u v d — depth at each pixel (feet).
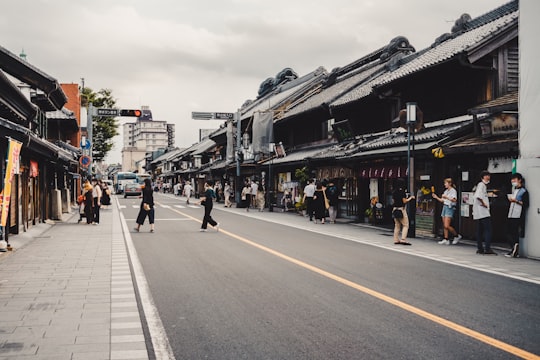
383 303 20.85
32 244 42.29
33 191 57.93
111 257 34.65
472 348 14.98
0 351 14.94
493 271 28.73
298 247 39.70
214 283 25.30
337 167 70.18
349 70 105.91
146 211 53.31
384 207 62.34
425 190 51.06
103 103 143.43
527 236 34.32
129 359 14.30
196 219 71.36
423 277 26.76
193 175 209.56
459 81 50.85
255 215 80.38
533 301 21.17
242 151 116.88
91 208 62.64
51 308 20.35
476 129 42.11
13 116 35.24
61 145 85.30
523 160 35.12
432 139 47.03
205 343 15.72
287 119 95.20
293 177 93.66
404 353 14.56
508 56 46.50
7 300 21.77
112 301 21.58
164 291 23.49
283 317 18.74
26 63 49.65
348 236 48.24
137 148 513.45
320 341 15.79
